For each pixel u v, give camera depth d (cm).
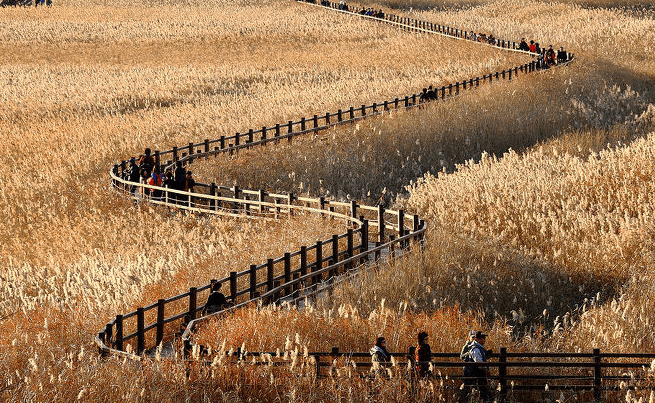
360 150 13375
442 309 6106
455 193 10462
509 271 7525
